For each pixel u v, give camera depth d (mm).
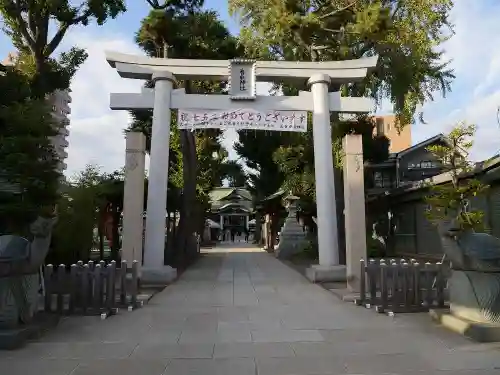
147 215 12977
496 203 12266
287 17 13258
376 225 23469
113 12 13531
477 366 4941
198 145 27781
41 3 12398
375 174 27891
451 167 7832
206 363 5117
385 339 6141
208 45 17359
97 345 5895
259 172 29859
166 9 17109
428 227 17672
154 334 6488
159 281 12289
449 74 16828
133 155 12438
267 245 31375
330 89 15648
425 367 4926
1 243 6441
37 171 9508
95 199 13633
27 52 13508
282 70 13750
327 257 12906
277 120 13641
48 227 6551
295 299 9570
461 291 6754
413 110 16156
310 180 19797
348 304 8859
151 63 13570
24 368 4949
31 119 9555
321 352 5531
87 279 7883
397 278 8086
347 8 14062
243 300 9477
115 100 13367
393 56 15141
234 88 13586
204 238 40781
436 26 14906
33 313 6738
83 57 13609
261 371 4828
